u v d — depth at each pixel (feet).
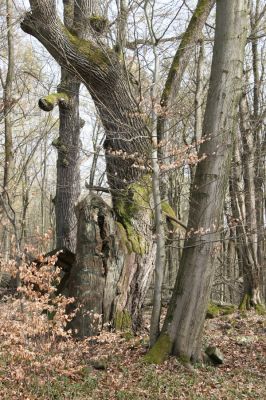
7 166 39.63
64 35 28.99
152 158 25.89
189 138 59.88
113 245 27.68
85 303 26.55
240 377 23.50
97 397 19.43
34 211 106.22
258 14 47.98
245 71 48.26
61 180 41.91
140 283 29.09
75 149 41.19
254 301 41.96
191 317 24.16
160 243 25.70
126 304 28.45
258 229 43.52
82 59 29.07
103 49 29.43
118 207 30.50
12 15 36.70
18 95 47.70
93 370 22.66
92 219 27.58
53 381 20.12
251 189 44.04
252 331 33.30
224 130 24.52
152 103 26.30
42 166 78.74
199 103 45.21
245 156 45.52
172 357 23.95
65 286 28.25
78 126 41.52
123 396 19.51
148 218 30.09
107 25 30.73
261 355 27.40
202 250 24.27
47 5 28.04
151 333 25.21
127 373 22.41
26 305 18.40
